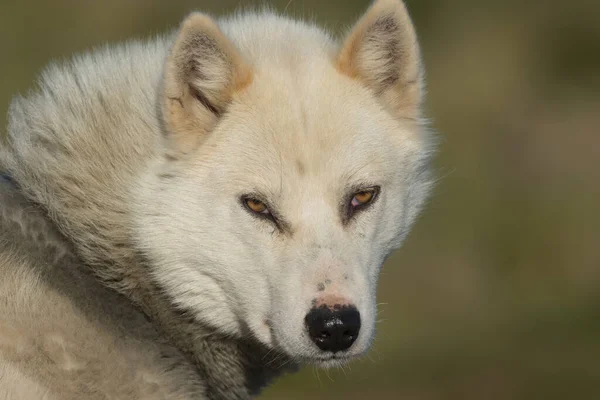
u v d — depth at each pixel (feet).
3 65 110.93
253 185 38.45
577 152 110.11
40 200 38.47
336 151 38.88
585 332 89.86
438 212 101.60
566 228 102.27
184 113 38.70
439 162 106.83
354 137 39.45
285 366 42.70
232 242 38.70
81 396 36.24
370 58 40.83
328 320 36.68
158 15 115.14
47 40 113.60
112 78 39.68
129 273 39.04
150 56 40.63
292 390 80.18
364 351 37.78
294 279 37.47
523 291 96.84
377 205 40.14
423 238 98.99
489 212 102.94
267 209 38.52
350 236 39.11
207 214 38.68
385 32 40.91
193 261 38.88
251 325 38.83
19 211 38.19
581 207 103.81
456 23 123.85
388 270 95.55
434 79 116.57
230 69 39.14
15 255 37.17
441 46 121.19
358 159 39.24
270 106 39.09
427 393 80.23
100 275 38.73
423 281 95.81
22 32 113.80
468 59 119.03
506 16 124.77
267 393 79.30
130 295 39.11
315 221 38.27
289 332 37.29
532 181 107.04
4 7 114.73
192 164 38.88
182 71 38.34
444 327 91.45
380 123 40.70
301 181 38.47
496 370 83.61
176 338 39.86
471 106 113.19
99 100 39.17
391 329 90.27
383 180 40.22
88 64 40.11
